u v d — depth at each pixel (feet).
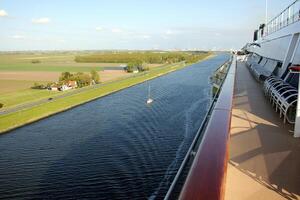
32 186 64.23
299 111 20.57
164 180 63.46
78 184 63.82
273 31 67.10
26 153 81.56
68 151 81.71
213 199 7.56
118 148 82.12
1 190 62.69
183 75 242.17
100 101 146.00
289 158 17.20
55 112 123.54
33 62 553.23
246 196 12.94
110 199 58.08
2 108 132.57
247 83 52.21
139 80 215.92
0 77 289.33
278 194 13.10
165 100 141.08
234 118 26.50
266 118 26.30
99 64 464.24
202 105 126.41
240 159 17.21
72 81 210.59
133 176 65.77
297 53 37.58
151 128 98.78
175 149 79.87
